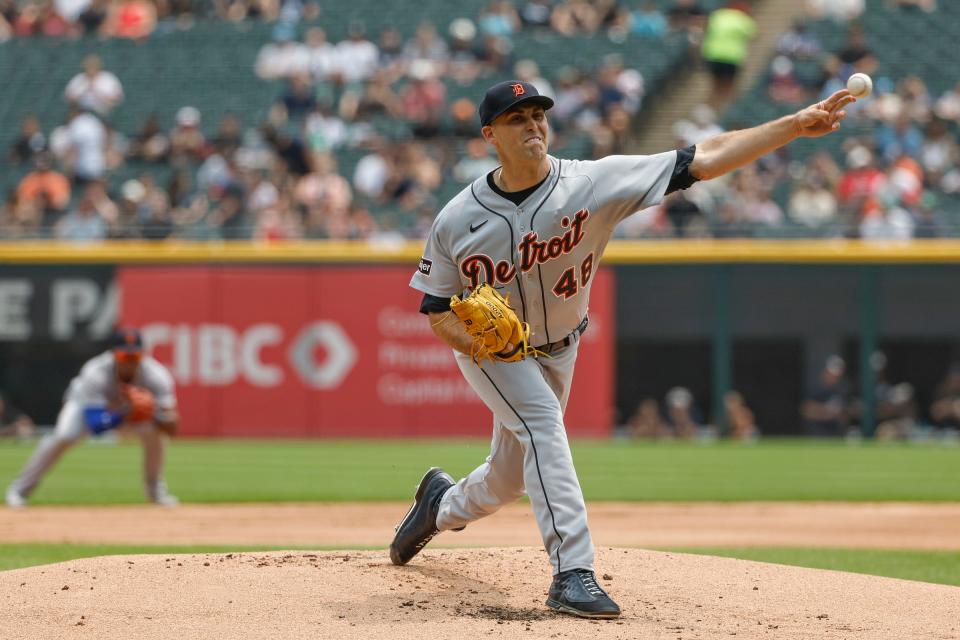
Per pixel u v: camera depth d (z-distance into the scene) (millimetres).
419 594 18484
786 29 85438
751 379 66000
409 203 71000
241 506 40031
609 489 44469
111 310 65562
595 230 17969
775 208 67562
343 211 69062
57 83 81438
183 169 73500
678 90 80625
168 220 69312
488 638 16031
